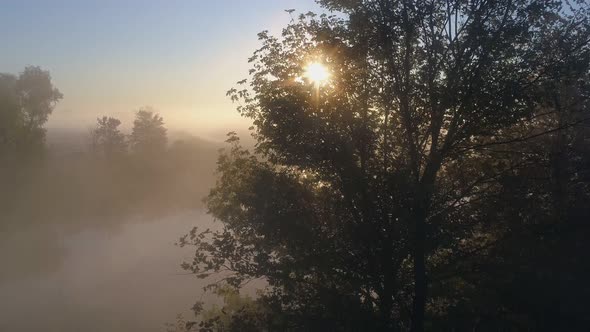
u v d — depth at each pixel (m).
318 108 12.34
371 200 12.17
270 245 13.11
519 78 12.09
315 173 13.16
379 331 11.66
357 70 12.73
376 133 12.37
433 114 12.44
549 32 12.72
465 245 12.98
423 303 11.82
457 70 12.20
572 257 11.67
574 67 11.55
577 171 12.26
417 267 11.74
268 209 12.57
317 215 13.12
